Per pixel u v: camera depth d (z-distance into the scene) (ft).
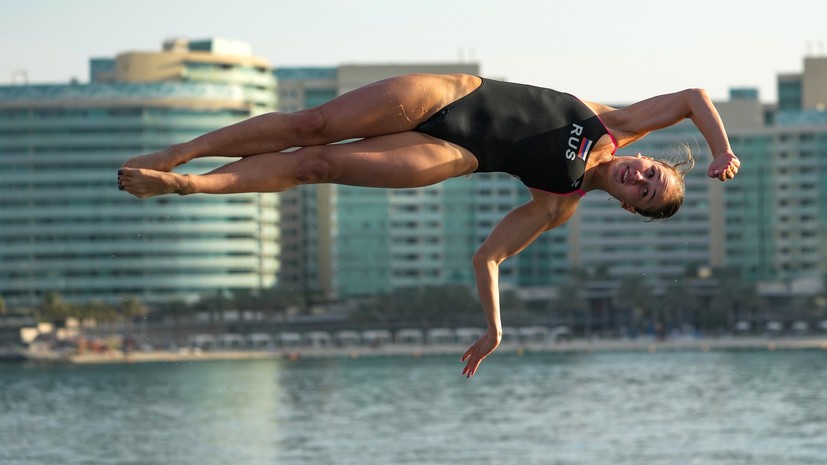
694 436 365.40
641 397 502.38
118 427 413.39
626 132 40.63
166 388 581.53
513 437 366.22
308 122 36.40
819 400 477.77
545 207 41.91
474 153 38.17
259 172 35.76
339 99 37.01
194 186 34.91
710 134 40.24
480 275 42.39
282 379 632.38
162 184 34.47
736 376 613.11
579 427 392.68
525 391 538.06
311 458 325.01
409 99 37.22
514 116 38.52
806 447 336.08
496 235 42.16
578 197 41.37
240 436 378.53
